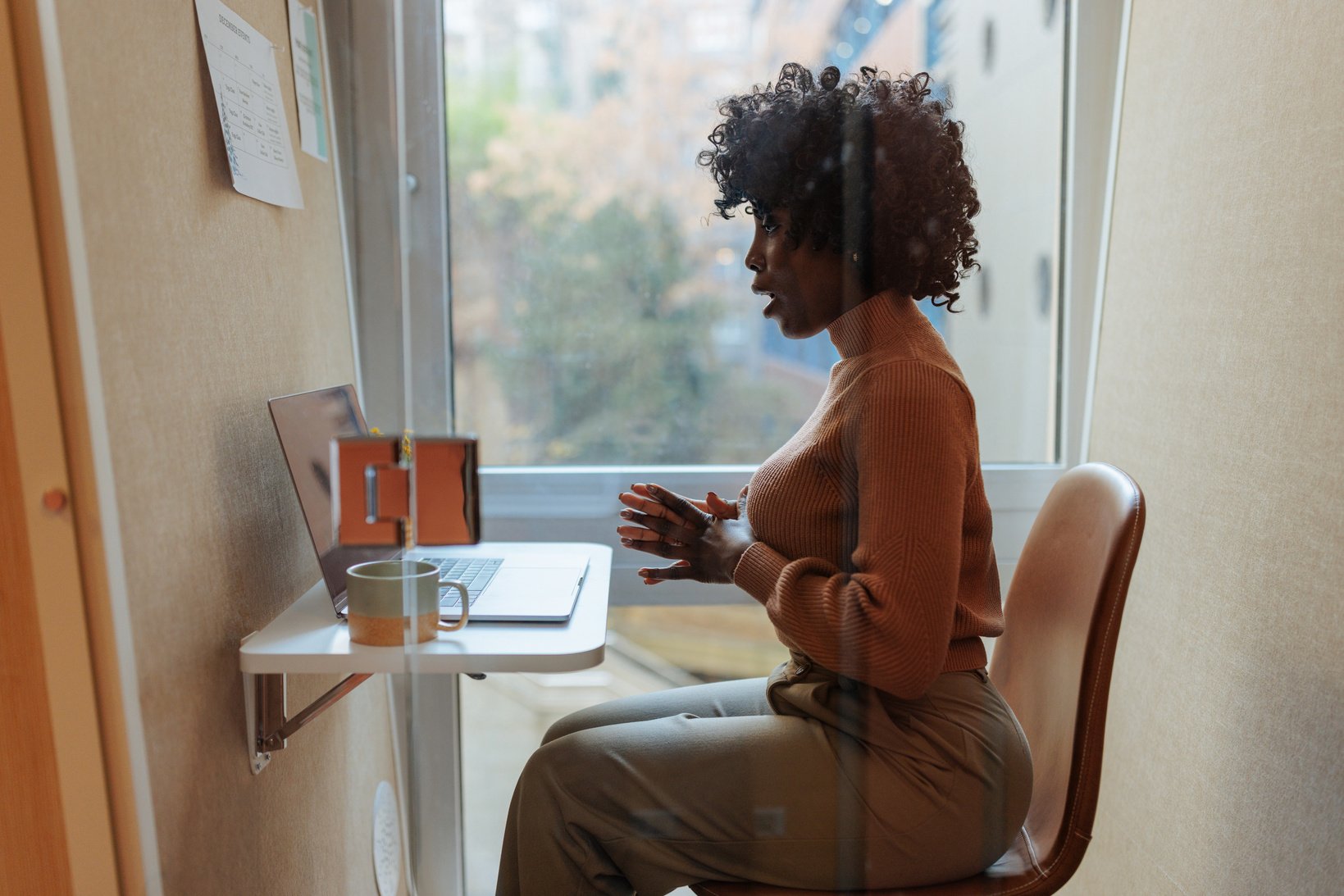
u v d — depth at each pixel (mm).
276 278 1019
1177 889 1279
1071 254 1391
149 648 772
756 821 939
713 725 963
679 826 950
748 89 940
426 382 950
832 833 934
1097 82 1361
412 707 919
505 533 978
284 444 950
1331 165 1015
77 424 706
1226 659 1190
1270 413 1114
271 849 981
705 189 953
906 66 1021
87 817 750
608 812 947
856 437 910
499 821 951
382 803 1136
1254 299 1148
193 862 830
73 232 689
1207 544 1236
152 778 771
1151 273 1341
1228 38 1196
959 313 1346
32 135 678
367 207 948
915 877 941
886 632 869
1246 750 1147
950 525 880
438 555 917
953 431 908
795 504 935
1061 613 1051
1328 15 1021
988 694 986
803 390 976
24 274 689
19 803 748
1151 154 1334
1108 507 1005
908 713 941
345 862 1156
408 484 835
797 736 943
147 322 779
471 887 959
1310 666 1037
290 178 1042
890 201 952
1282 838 1074
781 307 962
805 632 912
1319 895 1012
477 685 938
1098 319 1427
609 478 979
